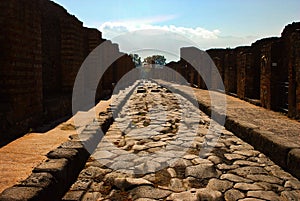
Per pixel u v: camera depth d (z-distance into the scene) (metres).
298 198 3.43
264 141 5.25
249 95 13.62
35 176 3.10
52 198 3.07
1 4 5.95
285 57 10.27
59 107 8.82
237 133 6.79
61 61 11.63
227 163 4.73
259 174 4.24
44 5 10.63
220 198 3.43
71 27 11.61
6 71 5.94
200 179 4.03
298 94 8.11
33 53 7.02
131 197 3.47
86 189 3.67
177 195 3.52
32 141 5.33
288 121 8.01
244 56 13.77
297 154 4.12
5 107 5.73
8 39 5.98
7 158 4.21
